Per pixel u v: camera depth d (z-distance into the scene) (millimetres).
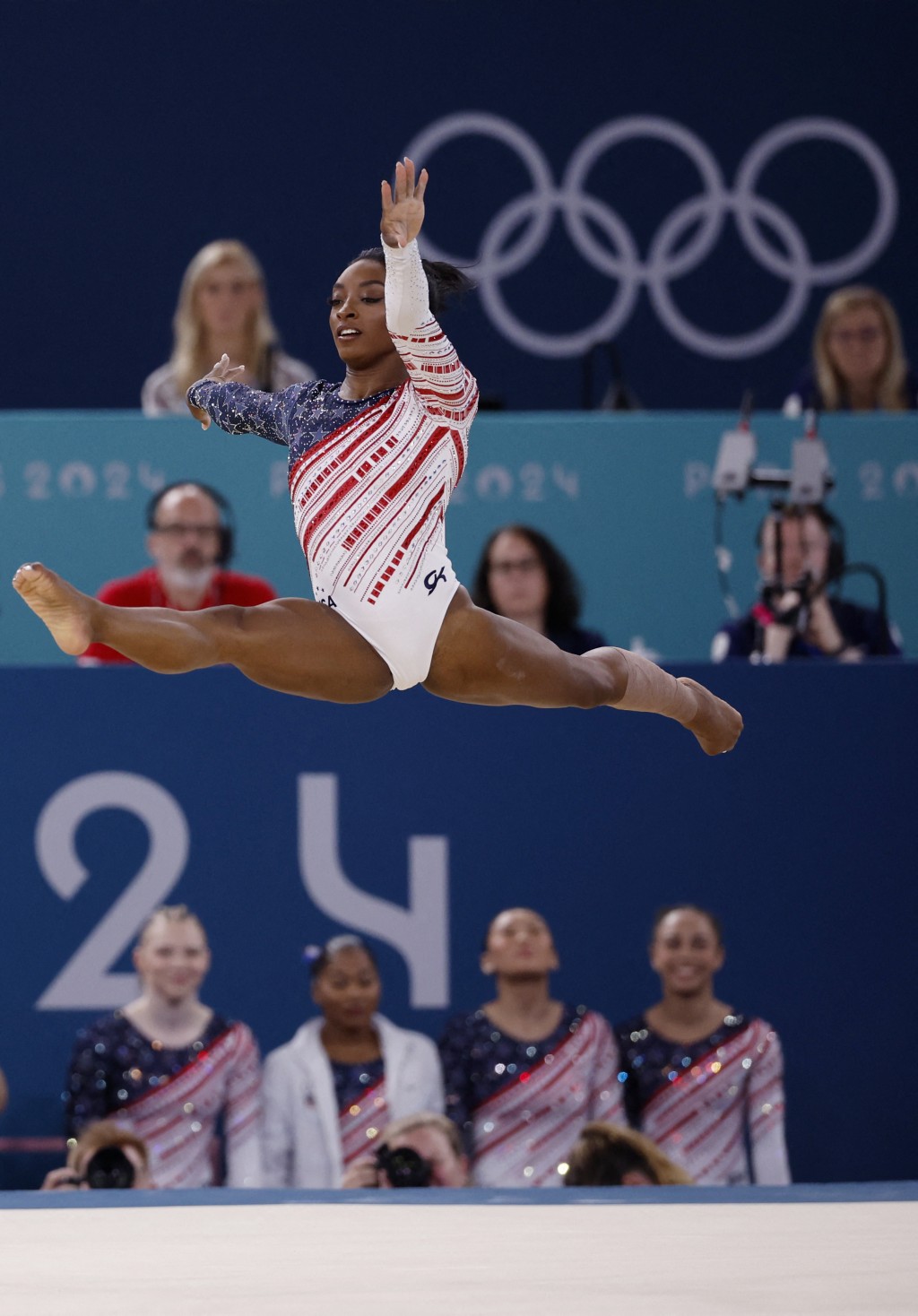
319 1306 12547
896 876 23688
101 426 27250
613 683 14570
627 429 27688
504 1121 22344
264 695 23531
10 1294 13031
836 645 27109
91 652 26938
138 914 23125
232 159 37188
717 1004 23062
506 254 37469
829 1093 23312
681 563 27625
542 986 22797
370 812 23516
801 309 38094
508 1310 12422
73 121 36875
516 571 26781
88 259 36906
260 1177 22016
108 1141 20594
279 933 23266
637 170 37781
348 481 13523
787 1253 14695
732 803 23703
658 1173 20719
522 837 23578
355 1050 22531
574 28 37719
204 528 26688
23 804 23109
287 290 37219
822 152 38156
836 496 28062
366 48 37469
